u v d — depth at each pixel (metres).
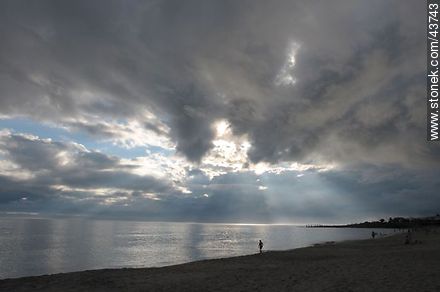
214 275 22.34
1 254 68.00
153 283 19.92
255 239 132.00
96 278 21.72
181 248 84.44
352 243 62.03
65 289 18.59
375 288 15.05
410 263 22.41
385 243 55.62
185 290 17.81
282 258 33.69
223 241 118.12
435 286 14.92
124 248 84.56
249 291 16.61
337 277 18.12
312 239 124.38
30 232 168.88
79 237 134.25
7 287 19.27
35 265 51.22
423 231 103.69
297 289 16.09
